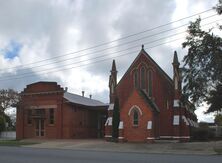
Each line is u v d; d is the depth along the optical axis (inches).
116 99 2154.3
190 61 1736.0
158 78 2183.8
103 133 2694.4
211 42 1685.5
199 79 1737.2
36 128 2476.6
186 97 1843.0
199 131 2256.4
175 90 2100.1
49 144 1915.6
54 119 2422.5
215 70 1672.0
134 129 2022.6
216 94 1779.0
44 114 2448.3
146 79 2212.1
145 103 2018.9
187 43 1729.8
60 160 1018.7
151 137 1975.9
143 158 1109.1
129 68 2252.7
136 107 2031.3
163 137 2123.5
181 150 1582.2
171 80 2230.6
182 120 2082.9
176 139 2060.8
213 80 1715.1
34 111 2486.5
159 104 2160.4
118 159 1061.8
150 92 2192.4
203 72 1726.1
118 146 1770.4
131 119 2036.2
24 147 1731.1
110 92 2246.6
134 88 2063.2
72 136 2412.6
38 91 2472.9
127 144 1863.9
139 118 2020.2
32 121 2488.9
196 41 1724.9
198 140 2230.6
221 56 1672.0
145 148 1679.4
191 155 1328.7
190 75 1756.9
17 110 2534.5
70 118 2406.5
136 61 2242.9
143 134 1996.8
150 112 2006.6
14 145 1875.0
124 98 2235.5
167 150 1590.8
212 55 1683.1
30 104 2490.2
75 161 988.6
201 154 1411.2
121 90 2250.2
